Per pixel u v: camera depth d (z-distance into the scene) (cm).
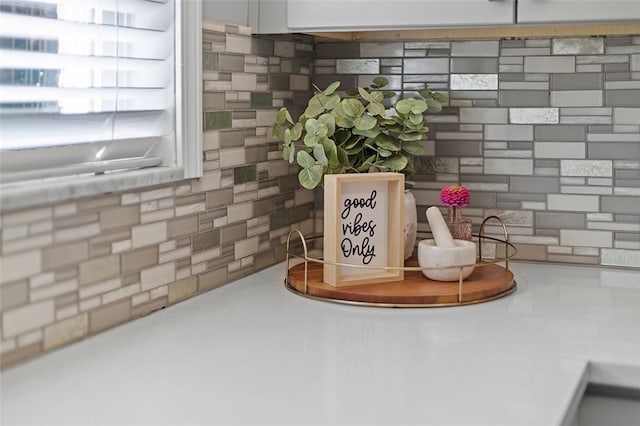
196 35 163
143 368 124
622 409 133
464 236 190
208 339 140
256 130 191
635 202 199
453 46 208
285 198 207
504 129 206
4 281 120
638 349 135
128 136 153
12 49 125
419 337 142
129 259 148
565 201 204
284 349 135
